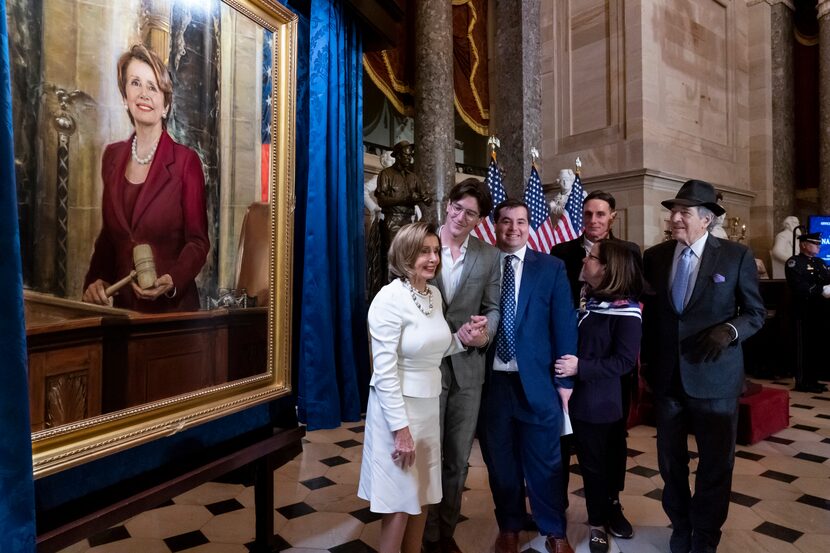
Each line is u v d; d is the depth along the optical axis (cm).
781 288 773
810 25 1154
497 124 846
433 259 220
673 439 266
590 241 329
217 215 240
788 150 1104
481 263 259
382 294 217
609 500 292
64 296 179
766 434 488
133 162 202
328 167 525
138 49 205
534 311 264
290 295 281
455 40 885
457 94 886
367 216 680
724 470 250
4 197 147
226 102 244
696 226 264
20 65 167
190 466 222
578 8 945
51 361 175
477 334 235
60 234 179
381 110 909
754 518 323
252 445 250
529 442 266
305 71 502
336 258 534
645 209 848
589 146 920
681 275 267
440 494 227
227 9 244
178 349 221
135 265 204
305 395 506
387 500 209
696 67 973
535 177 571
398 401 208
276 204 272
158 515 326
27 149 169
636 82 862
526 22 823
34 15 171
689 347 257
